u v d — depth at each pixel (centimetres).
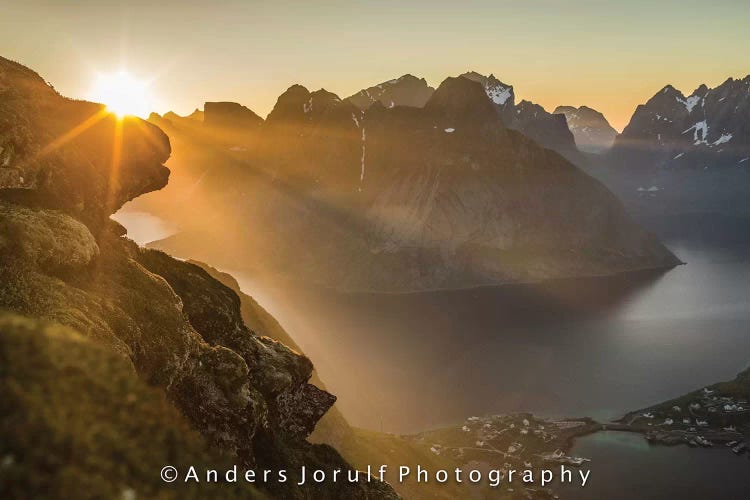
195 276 5744
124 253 4941
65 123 5488
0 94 5038
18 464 923
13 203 4034
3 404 986
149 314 4181
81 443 1020
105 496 970
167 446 1224
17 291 3197
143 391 1284
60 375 1123
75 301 3472
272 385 5066
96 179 5184
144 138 6091
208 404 4128
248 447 4206
